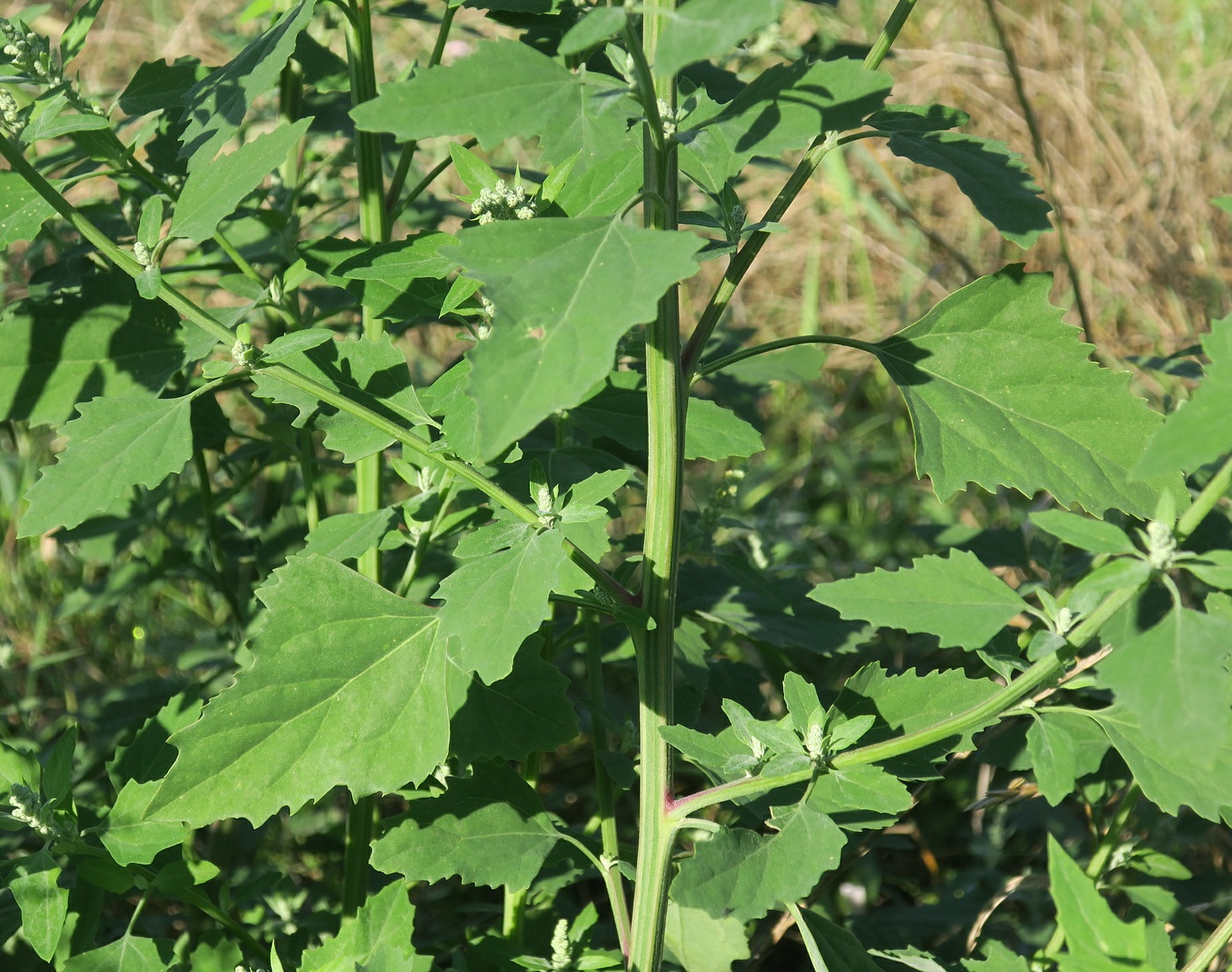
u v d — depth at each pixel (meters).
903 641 1.36
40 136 1.10
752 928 1.25
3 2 2.46
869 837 1.23
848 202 2.21
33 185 1.05
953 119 1.08
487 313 1.09
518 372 0.94
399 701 1.07
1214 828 1.31
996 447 1.09
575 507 1.04
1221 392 0.95
